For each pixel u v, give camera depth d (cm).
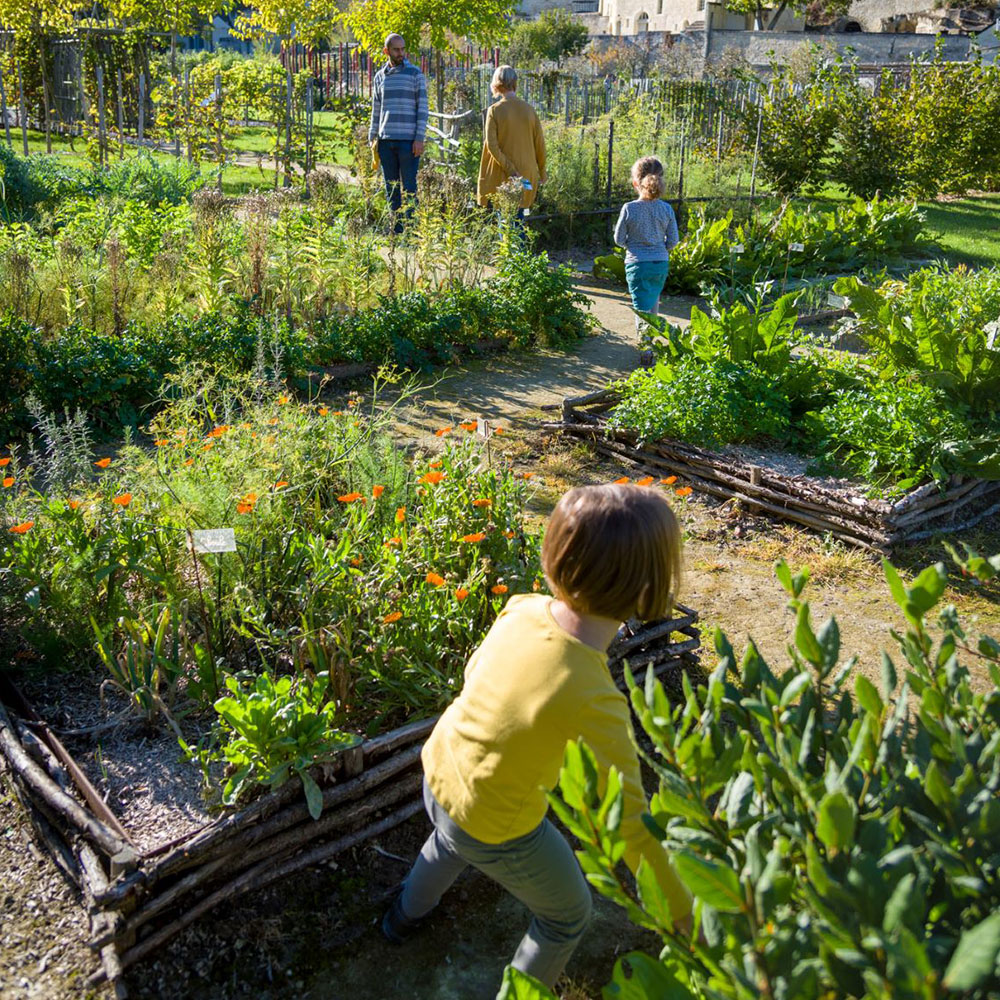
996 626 445
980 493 559
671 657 387
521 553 372
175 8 1669
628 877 305
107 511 373
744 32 3488
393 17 1675
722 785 172
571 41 3678
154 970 259
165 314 721
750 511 549
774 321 627
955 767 168
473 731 212
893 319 613
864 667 409
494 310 828
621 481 313
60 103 1880
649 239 789
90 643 355
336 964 266
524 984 184
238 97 1572
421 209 932
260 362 564
